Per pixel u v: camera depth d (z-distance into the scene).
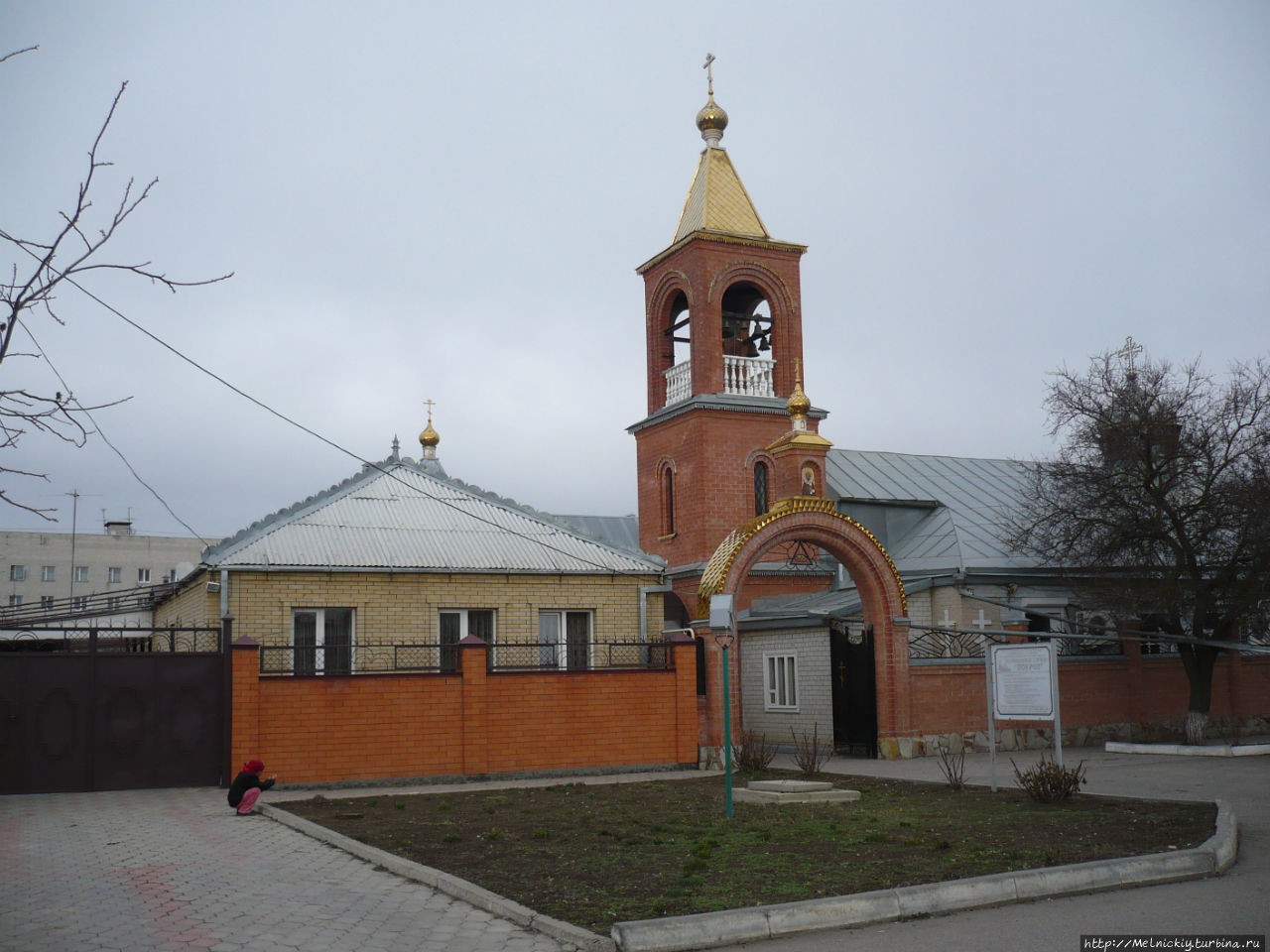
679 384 32.09
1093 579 23.80
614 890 9.44
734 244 31.58
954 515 30.77
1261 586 22.23
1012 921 8.66
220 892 9.57
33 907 9.01
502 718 19.08
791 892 9.14
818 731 23.39
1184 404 23.17
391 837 12.34
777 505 22.30
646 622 23.31
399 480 24.67
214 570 20.14
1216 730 26.94
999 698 16.08
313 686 17.92
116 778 16.95
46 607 28.31
